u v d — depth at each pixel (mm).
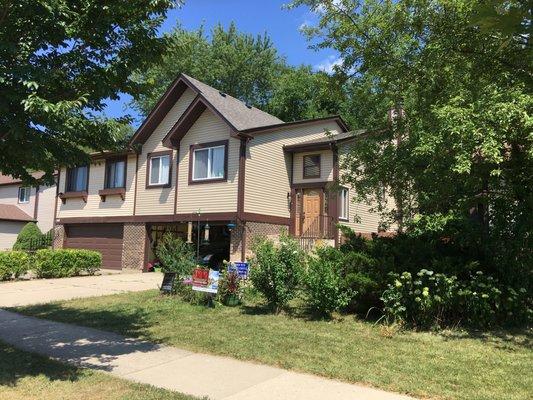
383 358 6719
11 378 6004
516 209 8602
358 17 9930
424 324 8398
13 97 5684
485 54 6715
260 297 11148
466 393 5379
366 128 10867
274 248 10273
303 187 20125
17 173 7020
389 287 8609
